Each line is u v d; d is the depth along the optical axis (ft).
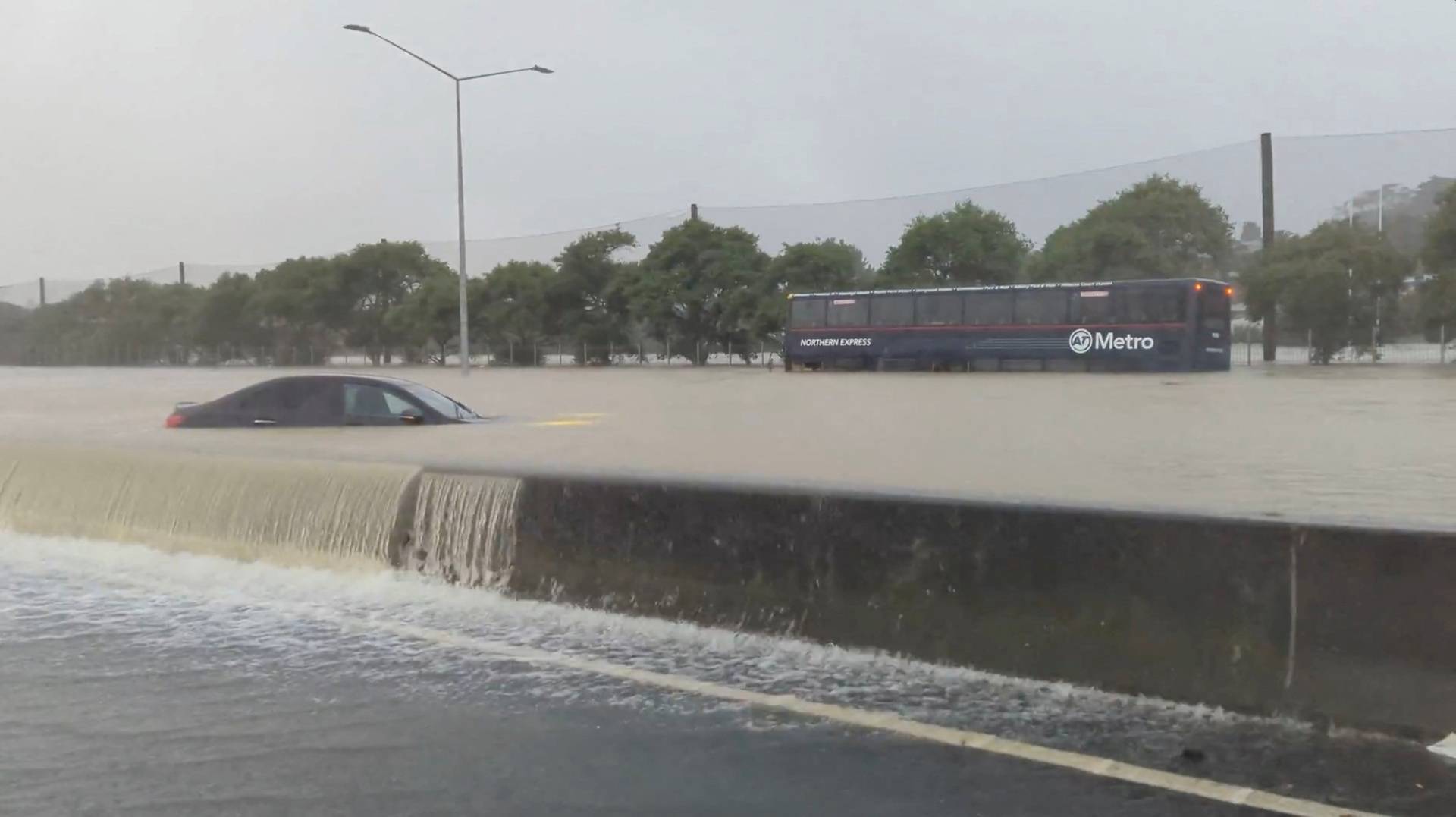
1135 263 124.16
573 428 44.29
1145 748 13.50
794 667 16.92
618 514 19.71
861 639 17.19
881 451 34.83
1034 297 119.14
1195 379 93.50
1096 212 131.23
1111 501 22.66
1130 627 15.20
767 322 153.07
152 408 65.62
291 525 23.50
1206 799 12.07
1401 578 13.51
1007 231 137.28
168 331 213.66
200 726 14.80
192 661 17.54
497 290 179.83
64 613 20.47
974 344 122.93
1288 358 120.57
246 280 206.08
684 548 19.03
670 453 33.65
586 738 14.24
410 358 193.67
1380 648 13.60
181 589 21.99
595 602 19.74
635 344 175.22
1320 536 13.99
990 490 24.54
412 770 13.39
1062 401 63.41
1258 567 14.37
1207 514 15.34
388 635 18.78
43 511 27.35
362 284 194.59
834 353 133.08
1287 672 14.10
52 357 233.96
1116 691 15.15
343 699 15.76
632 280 170.19
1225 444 36.70
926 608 16.74
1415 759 12.92
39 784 13.10
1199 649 14.69
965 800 12.29
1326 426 44.06
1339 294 114.42
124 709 15.44
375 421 43.68
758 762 13.41
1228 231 125.59
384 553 22.27
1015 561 16.08
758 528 18.30
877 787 12.66
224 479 24.79
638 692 15.87
